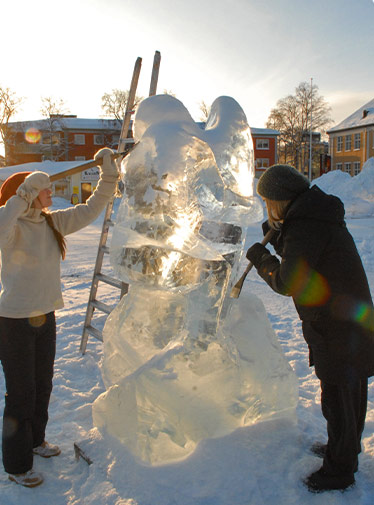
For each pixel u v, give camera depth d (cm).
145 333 254
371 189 2130
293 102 6025
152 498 213
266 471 229
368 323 218
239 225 250
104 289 679
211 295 241
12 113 5391
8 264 238
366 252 943
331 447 223
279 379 258
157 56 374
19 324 236
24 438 234
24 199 230
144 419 241
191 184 231
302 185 227
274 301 599
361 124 5378
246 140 259
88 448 244
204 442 236
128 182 244
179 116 244
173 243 232
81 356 404
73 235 1534
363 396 232
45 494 226
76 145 5569
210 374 238
